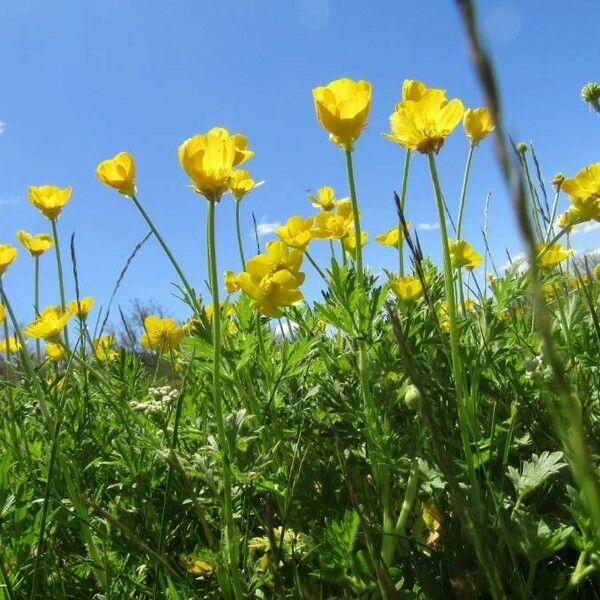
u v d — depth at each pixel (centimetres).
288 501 24
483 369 28
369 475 27
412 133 23
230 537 21
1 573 21
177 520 28
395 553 23
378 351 28
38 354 42
